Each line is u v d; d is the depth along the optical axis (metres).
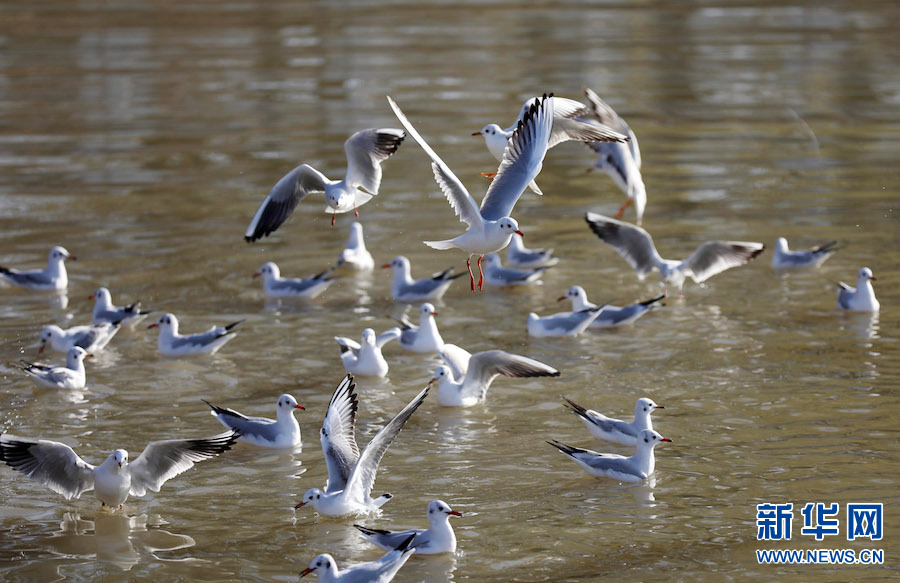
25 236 27.12
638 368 19.27
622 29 58.81
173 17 63.88
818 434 16.31
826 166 32.66
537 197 31.00
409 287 23.38
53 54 52.22
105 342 20.75
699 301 22.91
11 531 14.02
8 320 22.19
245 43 54.75
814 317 21.66
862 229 26.98
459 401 17.92
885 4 67.00
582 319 20.97
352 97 41.91
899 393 17.73
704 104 40.91
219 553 13.41
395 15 64.56
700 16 63.53
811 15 63.19
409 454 16.14
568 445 16.38
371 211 29.28
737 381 18.47
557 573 12.76
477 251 14.02
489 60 49.34
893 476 14.95
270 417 17.45
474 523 13.99
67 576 12.88
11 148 35.59
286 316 22.33
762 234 26.77
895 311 21.86
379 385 18.91
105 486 14.16
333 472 14.25
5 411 17.72
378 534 13.29
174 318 20.55
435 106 40.09
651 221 28.08
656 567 12.87
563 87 43.28
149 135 37.03
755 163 33.22
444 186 13.85
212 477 15.53
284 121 38.41
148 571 12.98
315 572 12.91
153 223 28.20
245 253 26.16
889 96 41.72
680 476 15.21
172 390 18.66
